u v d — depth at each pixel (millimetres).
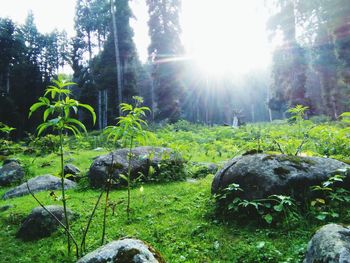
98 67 37562
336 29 23531
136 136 5469
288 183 4863
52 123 3797
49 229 5449
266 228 4629
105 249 3320
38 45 52938
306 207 4762
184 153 10516
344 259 2791
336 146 7918
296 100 28719
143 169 8656
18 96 40219
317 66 29359
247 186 5141
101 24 47719
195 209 5812
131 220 5598
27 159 13352
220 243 4398
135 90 35781
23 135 35688
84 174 9719
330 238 3105
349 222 4371
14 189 8883
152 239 4730
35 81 42500
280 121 26938
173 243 4535
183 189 7305
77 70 46750
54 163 12898
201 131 21984
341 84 25859
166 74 34125
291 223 4500
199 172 9164
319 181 4938
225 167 5832
